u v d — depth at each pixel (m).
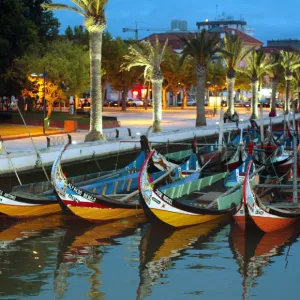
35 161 30.72
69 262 16.75
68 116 61.06
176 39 136.38
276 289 14.73
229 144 35.38
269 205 21.20
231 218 21.88
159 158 28.56
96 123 38.47
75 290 14.50
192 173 27.31
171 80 89.62
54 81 52.91
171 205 19.89
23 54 55.06
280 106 119.81
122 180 25.23
